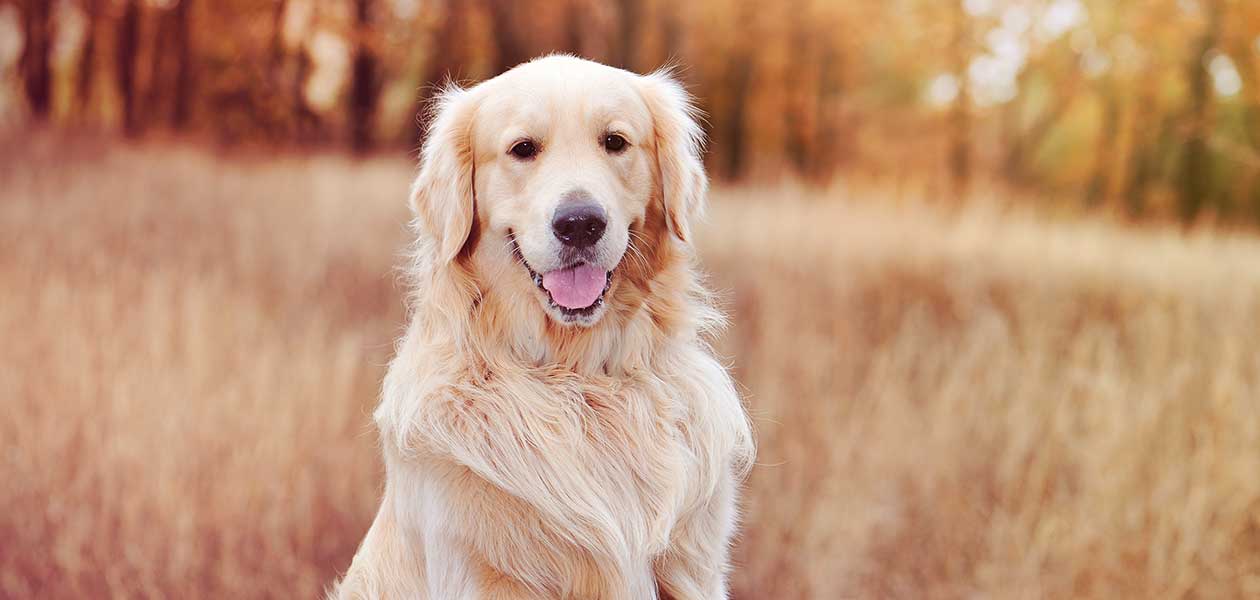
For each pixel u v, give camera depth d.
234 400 5.25
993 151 19.88
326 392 5.54
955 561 4.96
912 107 20.94
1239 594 4.61
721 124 20.83
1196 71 15.50
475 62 18.25
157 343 5.74
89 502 4.67
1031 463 5.41
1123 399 5.44
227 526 4.70
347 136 18.05
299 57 18.09
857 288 7.35
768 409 5.87
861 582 4.94
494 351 2.83
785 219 8.67
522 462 2.70
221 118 17.48
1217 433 5.27
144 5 17.95
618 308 2.87
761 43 19.00
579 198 2.64
